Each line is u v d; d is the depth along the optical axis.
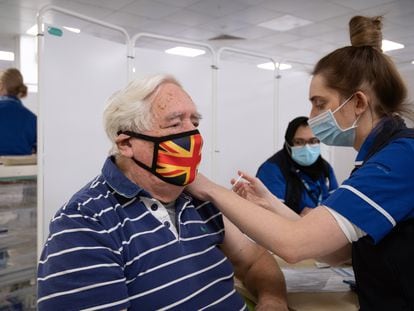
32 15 5.29
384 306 0.92
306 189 2.42
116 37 5.71
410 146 0.87
